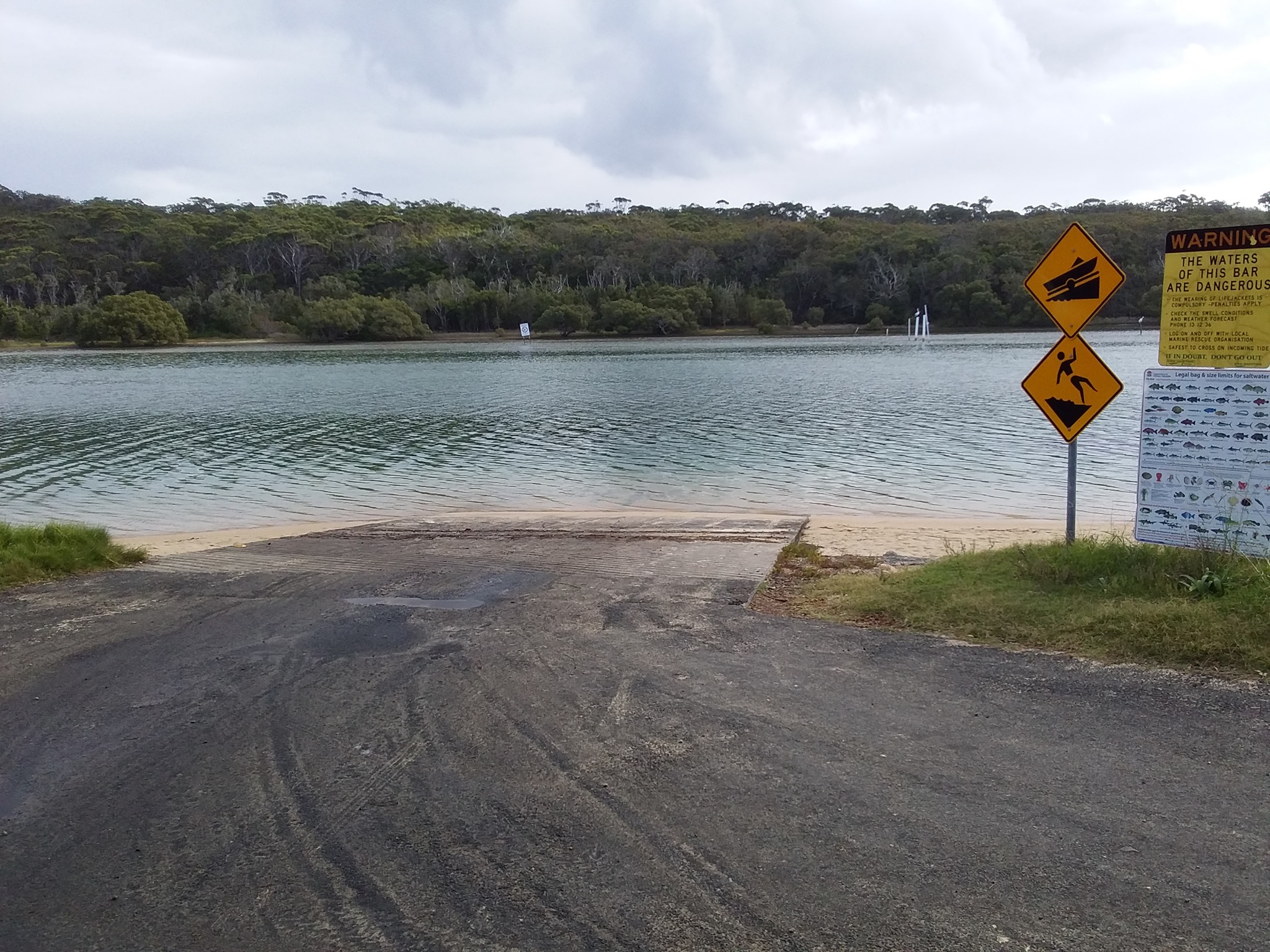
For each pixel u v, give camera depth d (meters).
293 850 3.43
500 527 12.44
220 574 8.68
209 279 111.12
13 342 96.06
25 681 5.53
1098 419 25.86
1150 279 89.75
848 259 105.00
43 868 3.38
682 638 5.93
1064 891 2.98
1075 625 5.54
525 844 3.41
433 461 21.33
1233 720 4.23
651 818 3.56
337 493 17.69
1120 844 3.25
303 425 29.27
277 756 4.27
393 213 148.00
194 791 3.95
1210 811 3.45
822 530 12.36
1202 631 5.11
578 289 108.31
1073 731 4.20
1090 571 6.39
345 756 4.25
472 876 3.21
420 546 10.27
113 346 94.12
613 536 11.14
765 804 3.63
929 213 145.25
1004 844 3.27
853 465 19.27
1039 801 3.57
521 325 100.31
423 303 104.75
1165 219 98.75
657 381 44.72
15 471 20.92
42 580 8.55
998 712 4.47
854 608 6.43
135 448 24.52
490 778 3.96
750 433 25.03
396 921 2.97
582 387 41.75
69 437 27.11
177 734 4.59
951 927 2.82
